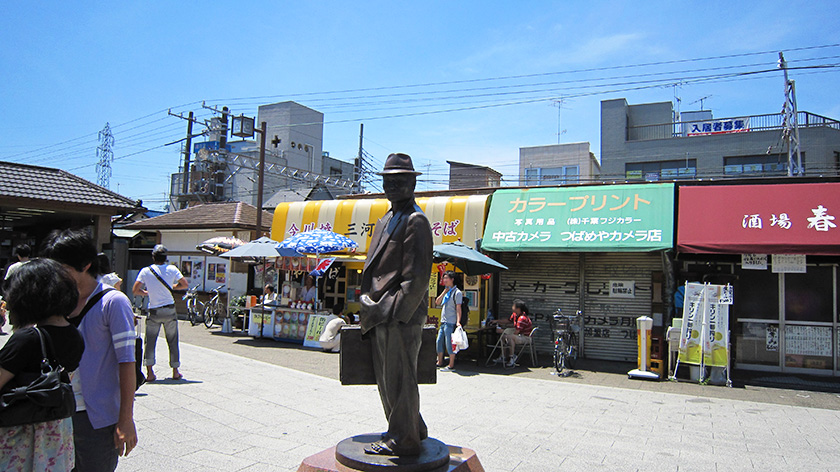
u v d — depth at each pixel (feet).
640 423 21.91
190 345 39.81
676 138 83.10
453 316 34.40
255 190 112.57
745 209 32.71
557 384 30.01
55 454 9.30
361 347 13.17
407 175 12.92
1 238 61.05
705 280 35.35
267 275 51.34
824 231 30.04
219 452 16.70
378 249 12.79
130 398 10.68
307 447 17.48
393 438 12.17
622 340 38.50
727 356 30.50
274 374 29.60
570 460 17.10
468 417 22.18
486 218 40.06
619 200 36.17
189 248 63.00
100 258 16.48
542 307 40.91
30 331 9.19
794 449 18.84
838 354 33.78
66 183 53.88
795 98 67.87
